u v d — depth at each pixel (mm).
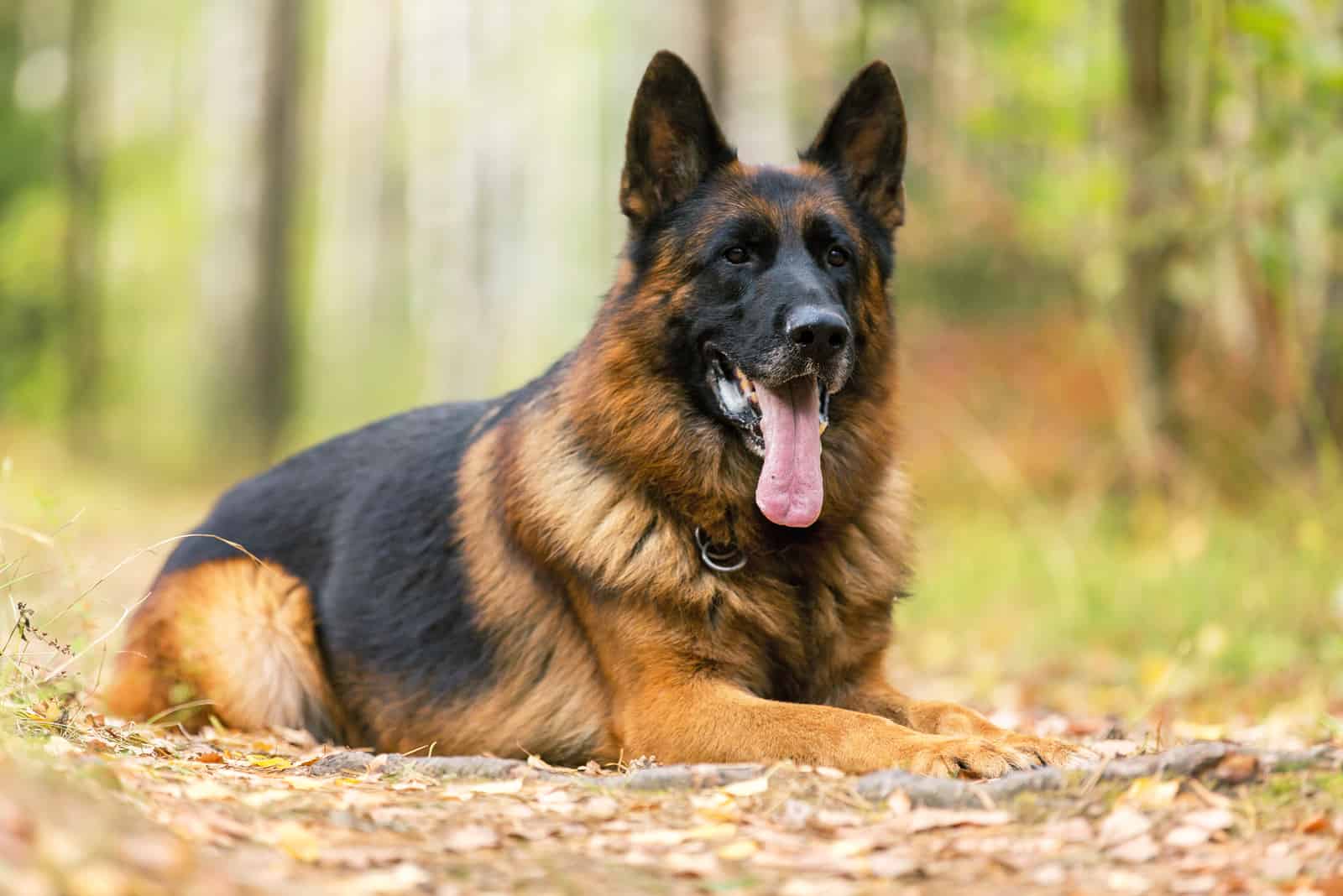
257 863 3584
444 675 6145
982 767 4734
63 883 2926
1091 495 13828
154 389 35906
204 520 7324
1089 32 16078
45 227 32781
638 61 47719
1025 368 18484
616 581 5562
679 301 5828
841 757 4996
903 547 6172
